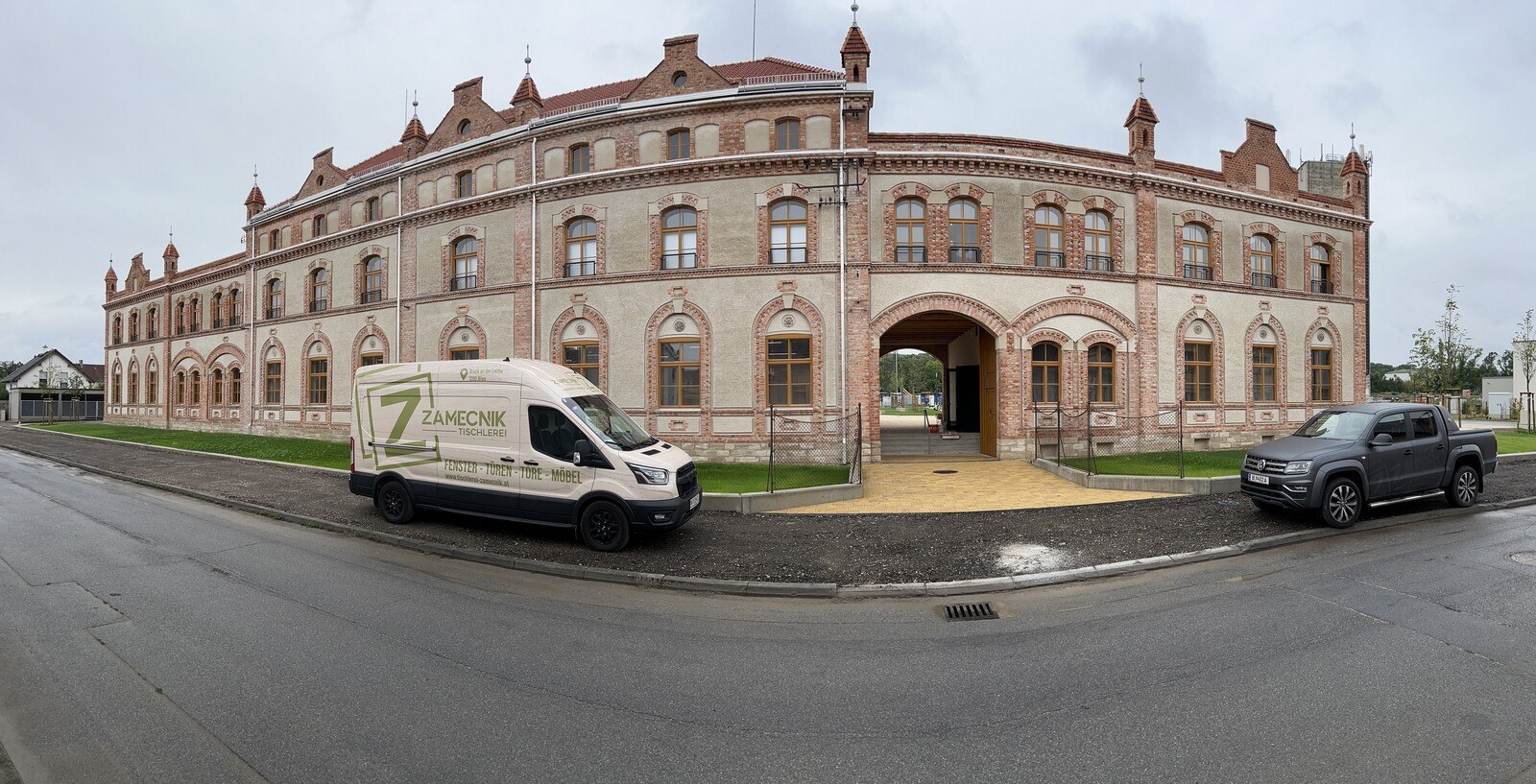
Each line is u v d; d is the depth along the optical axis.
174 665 5.08
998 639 5.87
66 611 6.34
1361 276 23.84
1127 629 6.00
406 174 24.02
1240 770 3.60
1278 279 22.50
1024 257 19.38
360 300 25.19
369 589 7.30
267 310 29.11
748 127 19.34
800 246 19.06
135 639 5.63
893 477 16.19
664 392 19.64
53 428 37.03
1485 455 11.00
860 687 4.82
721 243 19.27
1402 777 3.50
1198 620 6.14
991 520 10.98
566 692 4.70
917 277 18.97
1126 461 17.70
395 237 24.16
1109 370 20.11
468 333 22.22
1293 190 22.86
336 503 12.34
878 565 8.41
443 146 23.72
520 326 21.03
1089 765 3.68
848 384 18.53
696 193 19.44
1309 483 9.45
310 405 26.75
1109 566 8.16
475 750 3.85
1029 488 14.29
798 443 18.62
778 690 4.77
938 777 3.57
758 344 18.94
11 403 58.72
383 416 10.79
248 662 5.16
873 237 19.02
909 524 10.77
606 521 9.05
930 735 4.07
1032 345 19.47
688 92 20.11
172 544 9.31
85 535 9.80
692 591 7.59
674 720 4.28
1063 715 4.30
